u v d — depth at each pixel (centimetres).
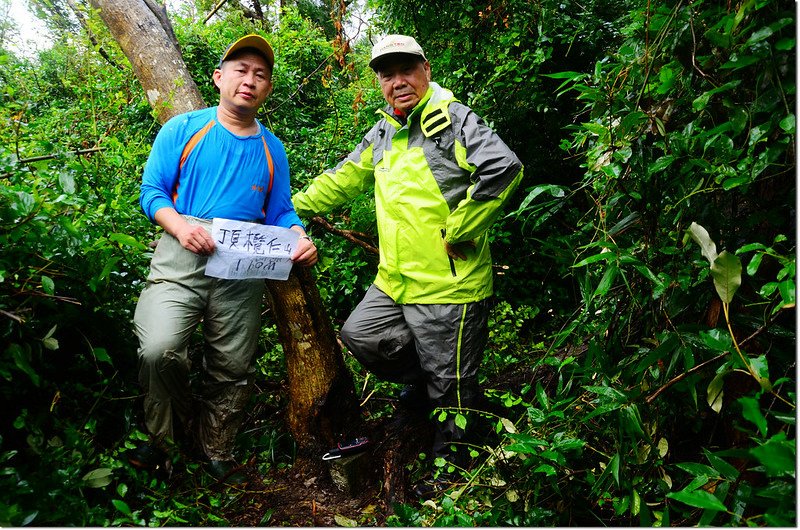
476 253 233
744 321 153
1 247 172
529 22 355
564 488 188
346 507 227
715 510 118
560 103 406
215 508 209
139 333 204
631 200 179
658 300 179
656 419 177
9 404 188
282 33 530
